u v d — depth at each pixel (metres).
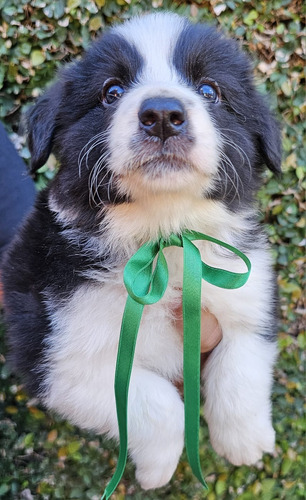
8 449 0.74
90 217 0.46
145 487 0.48
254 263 0.48
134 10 0.70
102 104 0.45
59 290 0.46
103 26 0.70
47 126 0.48
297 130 0.75
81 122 0.46
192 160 0.41
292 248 0.78
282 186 0.76
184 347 0.42
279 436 0.77
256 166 0.49
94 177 0.44
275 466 0.77
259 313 0.48
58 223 0.47
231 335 0.49
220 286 0.44
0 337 0.71
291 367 0.78
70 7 0.69
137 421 0.45
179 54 0.45
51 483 0.74
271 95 0.68
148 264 0.43
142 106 0.40
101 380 0.45
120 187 0.43
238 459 0.49
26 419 0.75
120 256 0.46
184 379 0.42
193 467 0.43
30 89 0.73
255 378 0.48
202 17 0.71
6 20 0.70
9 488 0.74
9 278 0.48
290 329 0.79
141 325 0.47
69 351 0.45
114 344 0.45
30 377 0.46
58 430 0.75
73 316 0.45
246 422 0.48
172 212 0.44
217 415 0.48
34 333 0.46
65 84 0.48
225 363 0.48
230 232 0.48
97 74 0.46
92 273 0.46
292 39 0.73
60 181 0.47
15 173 0.58
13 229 0.55
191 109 0.41
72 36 0.71
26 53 0.71
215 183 0.44
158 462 0.46
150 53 0.45
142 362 0.48
